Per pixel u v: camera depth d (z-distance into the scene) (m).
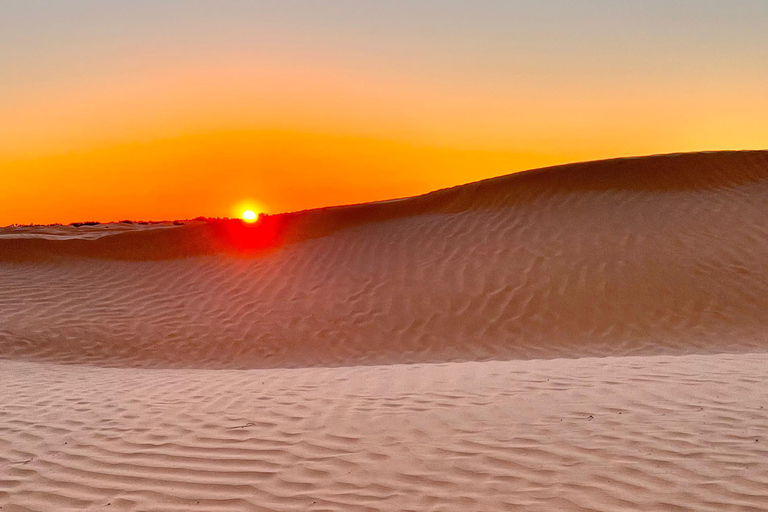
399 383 7.29
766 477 4.33
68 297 14.55
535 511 4.09
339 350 12.01
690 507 4.02
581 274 13.68
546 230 16.02
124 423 6.18
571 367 7.66
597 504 4.12
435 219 18.12
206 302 14.30
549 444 5.08
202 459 5.18
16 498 4.61
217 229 18.97
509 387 6.75
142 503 4.48
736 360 7.71
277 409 6.40
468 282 13.96
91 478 4.92
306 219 19.33
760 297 12.39
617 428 5.33
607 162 19.66
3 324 12.97
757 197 17.06
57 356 11.76
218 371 9.46
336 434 5.58
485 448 5.08
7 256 17.27
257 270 15.88
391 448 5.20
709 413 5.57
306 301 14.00
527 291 13.31
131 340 12.55
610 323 12.06
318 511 4.26
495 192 19.05
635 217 16.25
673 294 12.73
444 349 11.73
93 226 37.66
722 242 14.52
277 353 11.99
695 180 18.47
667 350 10.84
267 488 4.63
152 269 16.39
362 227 18.33
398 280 14.47
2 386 8.22
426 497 4.36
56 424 6.25
